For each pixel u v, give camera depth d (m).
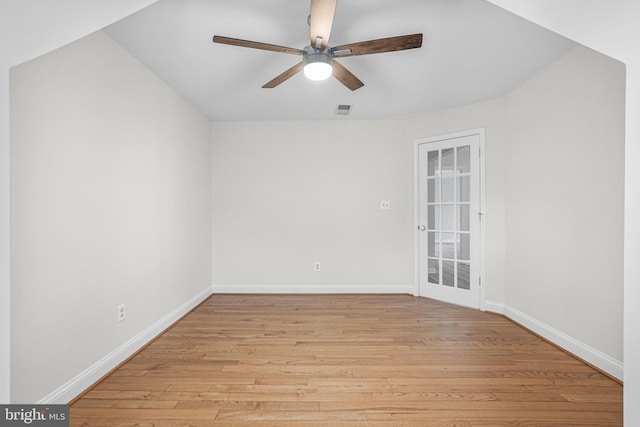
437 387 2.06
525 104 3.05
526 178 3.05
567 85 2.54
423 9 1.97
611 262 2.19
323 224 4.38
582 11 1.35
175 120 3.29
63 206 1.87
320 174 4.36
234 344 2.73
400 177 4.30
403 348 2.64
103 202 2.21
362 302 3.96
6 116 1.31
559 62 2.62
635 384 1.36
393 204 4.32
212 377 2.19
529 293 3.03
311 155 4.36
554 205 2.71
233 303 3.94
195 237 3.83
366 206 4.35
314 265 4.38
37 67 1.70
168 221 3.14
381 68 2.78
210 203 4.34
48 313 1.77
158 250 2.95
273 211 4.39
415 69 2.80
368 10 1.97
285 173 4.38
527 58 2.61
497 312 3.47
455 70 2.82
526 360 2.43
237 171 4.38
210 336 2.91
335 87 3.21
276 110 3.93
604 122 2.23
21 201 1.62
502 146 3.42
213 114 4.08
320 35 1.85
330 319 3.35
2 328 1.32
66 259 1.89
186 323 3.25
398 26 2.15
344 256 4.37
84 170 2.04
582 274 2.42
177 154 3.34
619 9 1.28
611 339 2.19
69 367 1.91
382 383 2.11
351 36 2.26
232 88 3.23
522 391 2.02
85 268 2.04
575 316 2.49
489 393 2.00
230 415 1.79
